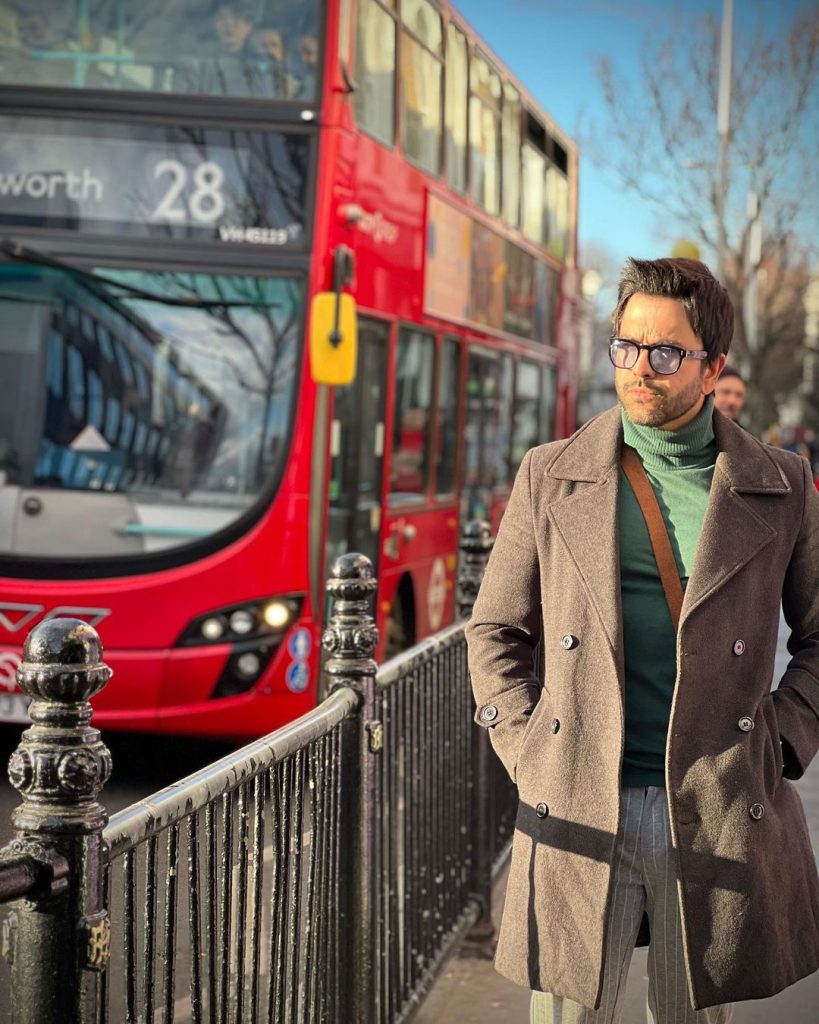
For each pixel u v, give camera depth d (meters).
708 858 3.14
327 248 8.67
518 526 3.39
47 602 8.35
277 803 3.35
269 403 8.62
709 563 3.18
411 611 10.91
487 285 12.99
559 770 3.19
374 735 4.09
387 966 4.46
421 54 10.73
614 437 3.31
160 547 8.47
